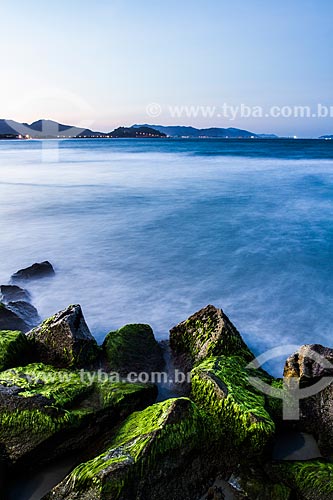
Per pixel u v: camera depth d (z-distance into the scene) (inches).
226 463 247.9
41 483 243.3
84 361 333.7
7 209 1044.5
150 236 797.9
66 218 947.3
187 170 1958.7
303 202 1128.2
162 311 482.9
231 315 471.8
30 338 351.3
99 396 281.3
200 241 765.3
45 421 251.9
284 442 275.9
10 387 269.7
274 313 477.4
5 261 659.4
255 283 565.3
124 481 210.4
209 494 231.5
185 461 234.8
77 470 220.1
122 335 363.9
